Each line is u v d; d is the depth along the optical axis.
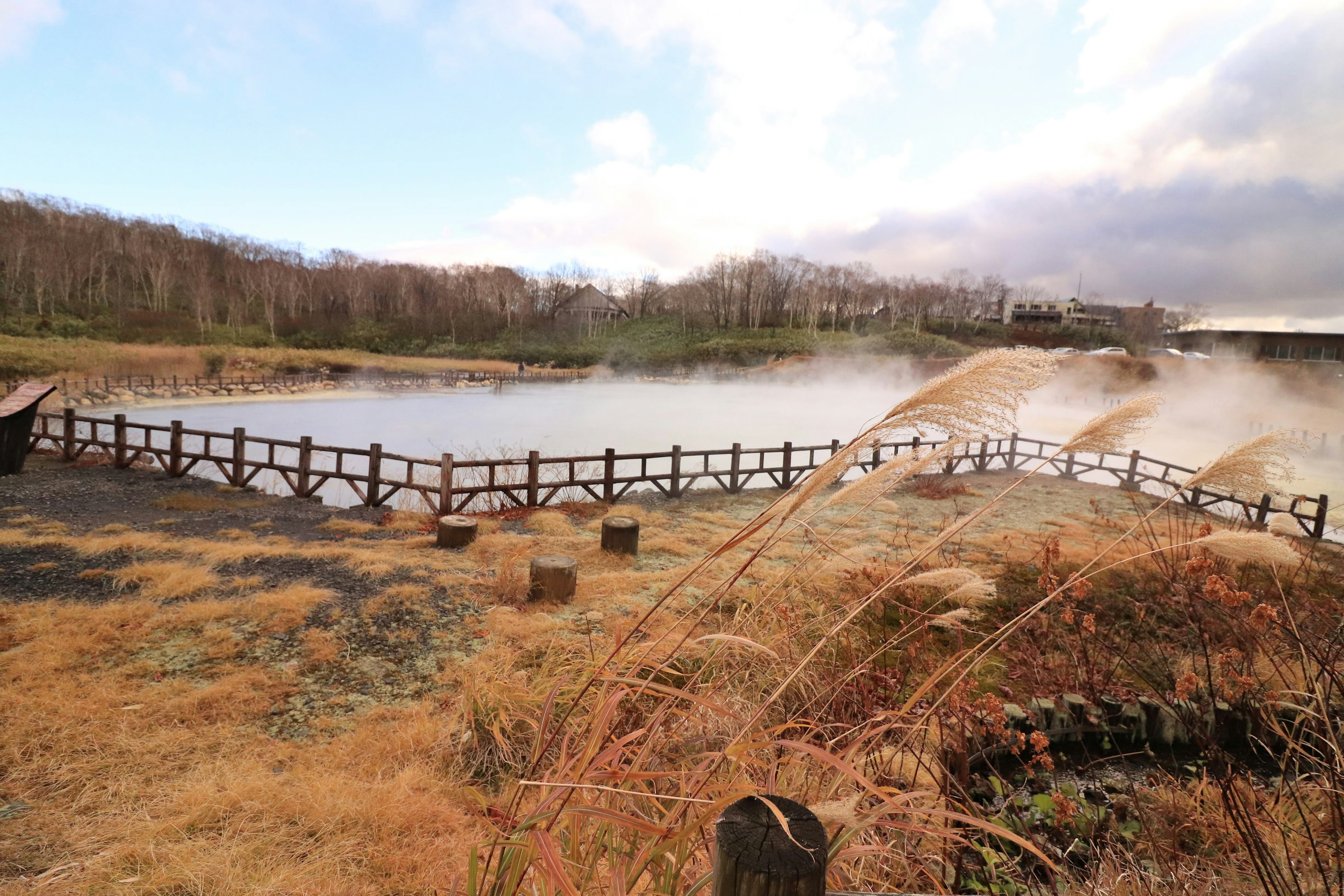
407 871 2.84
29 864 2.80
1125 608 5.48
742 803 1.13
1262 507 9.67
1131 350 66.44
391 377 46.62
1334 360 46.88
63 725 3.95
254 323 81.56
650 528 9.68
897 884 2.16
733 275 95.25
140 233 92.00
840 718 2.72
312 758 3.79
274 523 9.45
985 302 100.12
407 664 5.14
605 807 1.40
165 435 20.62
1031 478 15.33
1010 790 3.24
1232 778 2.58
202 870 2.77
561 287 102.31
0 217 75.62
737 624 2.63
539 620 5.90
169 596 6.25
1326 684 2.46
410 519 9.76
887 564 4.43
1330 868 2.18
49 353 36.72
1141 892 2.23
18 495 10.41
